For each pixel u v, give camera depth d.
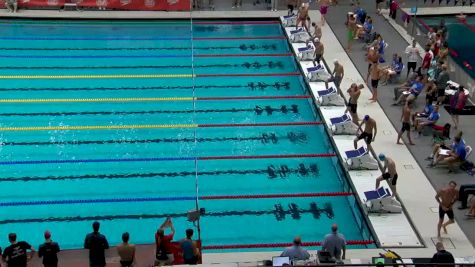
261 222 14.43
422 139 17.45
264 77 22.11
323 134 18.41
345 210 15.02
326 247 11.31
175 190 15.56
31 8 27.14
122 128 18.39
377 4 27.20
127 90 20.81
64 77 21.64
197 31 26.33
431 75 19.64
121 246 10.99
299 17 25.20
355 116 17.86
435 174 15.74
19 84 21.00
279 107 19.95
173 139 17.89
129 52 23.98
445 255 10.56
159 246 11.46
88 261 12.05
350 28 23.31
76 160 16.69
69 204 14.89
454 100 17.62
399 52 23.23
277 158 17.11
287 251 10.87
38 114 19.05
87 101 19.97
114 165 16.50
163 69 22.53
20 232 13.84
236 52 24.28
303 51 22.78
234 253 12.74
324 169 16.66
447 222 13.23
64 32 25.80
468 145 16.97
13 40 24.77
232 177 16.17
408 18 25.03
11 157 16.72
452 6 28.30
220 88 21.17
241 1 28.50
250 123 18.91
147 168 16.44
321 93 19.55
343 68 21.98
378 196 14.14
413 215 14.12
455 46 24.34
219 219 14.48
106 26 26.61
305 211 14.90
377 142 17.31
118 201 15.05
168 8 27.48
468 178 15.53
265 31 26.56
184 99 20.28
